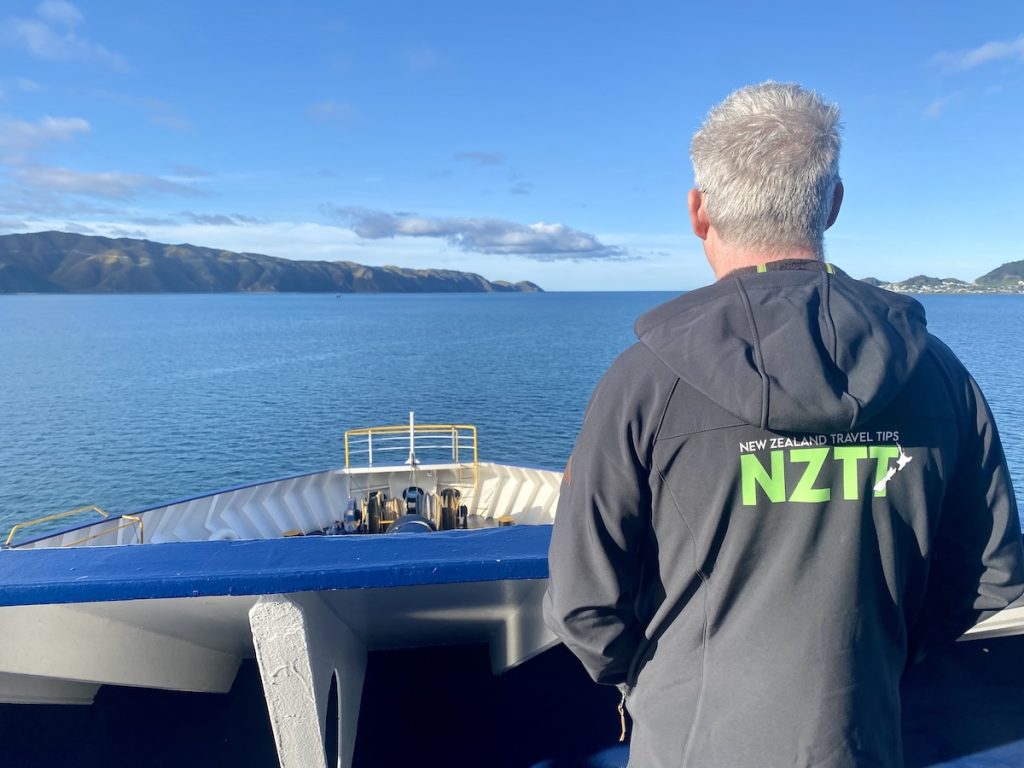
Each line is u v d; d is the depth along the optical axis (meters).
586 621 1.45
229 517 7.59
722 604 1.39
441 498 7.45
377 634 3.32
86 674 2.42
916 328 1.42
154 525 6.87
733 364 1.28
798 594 1.33
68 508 22.77
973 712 2.79
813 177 1.41
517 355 70.44
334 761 2.89
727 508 1.34
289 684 1.83
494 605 2.85
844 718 1.32
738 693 1.36
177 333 107.31
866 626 1.36
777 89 1.51
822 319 1.33
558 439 30.94
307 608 1.91
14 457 28.66
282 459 28.11
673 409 1.35
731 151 1.45
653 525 1.44
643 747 1.52
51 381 51.34
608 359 66.31
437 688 3.38
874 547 1.37
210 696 3.31
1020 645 3.17
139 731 3.10
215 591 1.73
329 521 8.38
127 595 1.70
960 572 1.58
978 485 1.52
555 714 3.19
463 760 2.94
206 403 41.53
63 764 2.91
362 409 39.19
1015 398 36.56
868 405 1.23
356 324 135.50
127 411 38.97
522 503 8.75
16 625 2.18
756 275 1.40
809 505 1.32
